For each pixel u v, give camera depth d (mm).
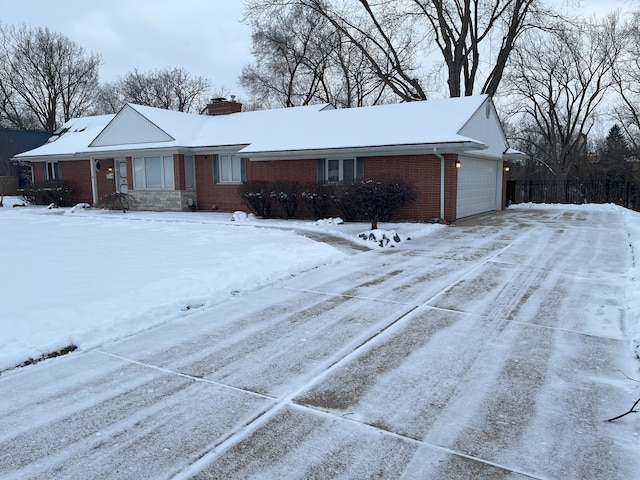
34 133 31984
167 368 4344
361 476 2773
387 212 12797
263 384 4004
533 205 23922
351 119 17328
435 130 14586
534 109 33500
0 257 9148
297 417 3449
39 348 4609
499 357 4539
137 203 20516
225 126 20750
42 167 24844
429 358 4520
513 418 3422
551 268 8367
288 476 2773
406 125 15531
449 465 2875
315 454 2992
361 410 3549
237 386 3967
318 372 4234
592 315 5781
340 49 32594
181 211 19500
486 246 10695
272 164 17109
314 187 15250
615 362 4414
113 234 12727
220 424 3357
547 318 5691
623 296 6578
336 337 5113
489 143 18219
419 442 3123
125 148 20125
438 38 28031
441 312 5953
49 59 42656
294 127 18203
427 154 14375
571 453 2998
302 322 5625
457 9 27281
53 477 2764
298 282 7582
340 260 9273
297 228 13750
